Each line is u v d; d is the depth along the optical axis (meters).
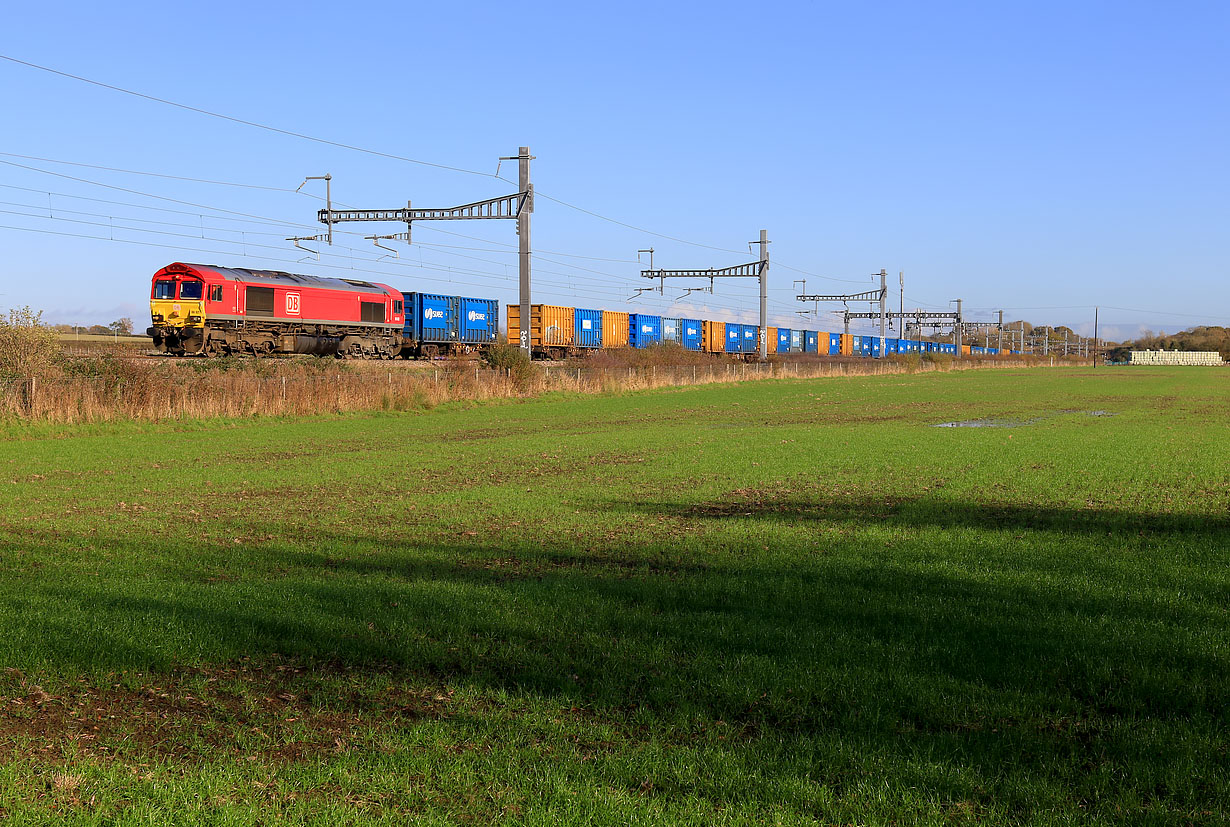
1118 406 36.03
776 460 18.12
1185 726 4.97
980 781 4.39
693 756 4.67
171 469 17.55
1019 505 12.45
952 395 44.31
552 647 6.43
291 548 10.05
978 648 6.25
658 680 5.74
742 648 6.34
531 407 35.28
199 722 5.24
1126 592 7.65
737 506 12.84
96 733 5.07
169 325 39.84
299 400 30.33
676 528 11.11
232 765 4.60
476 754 4.73
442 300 54.97
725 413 33.09
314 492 14.56
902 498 13.31
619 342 64.75
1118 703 5.31
